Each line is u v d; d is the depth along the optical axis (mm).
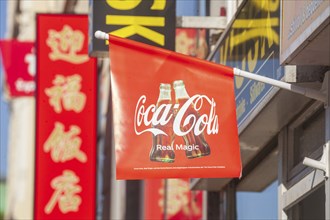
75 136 21453
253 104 11898
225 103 10195
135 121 10078
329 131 10094
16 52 25125
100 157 30844
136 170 10008
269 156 13586
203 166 10109
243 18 12383
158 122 10109
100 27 13617
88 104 21438
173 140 10102
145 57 10188
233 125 10188
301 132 11930
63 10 27156
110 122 27562
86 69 21328
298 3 9484
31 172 37969
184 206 21953
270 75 11031
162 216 22391
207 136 10148
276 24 10766
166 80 10188
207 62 10234
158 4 13742
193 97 10180
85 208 21484
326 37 9195
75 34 21234
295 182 11773
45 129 21391
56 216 21375
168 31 13711
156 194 22422
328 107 10023
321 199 10992
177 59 10219
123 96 10094
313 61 9938
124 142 10031
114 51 10156
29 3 31953
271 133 12734
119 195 26672
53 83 21297
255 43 11727
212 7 15211
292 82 10422
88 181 21500
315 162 10094
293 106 11453
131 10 13688
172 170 10062
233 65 12922
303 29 9297
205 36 16406
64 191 21453
